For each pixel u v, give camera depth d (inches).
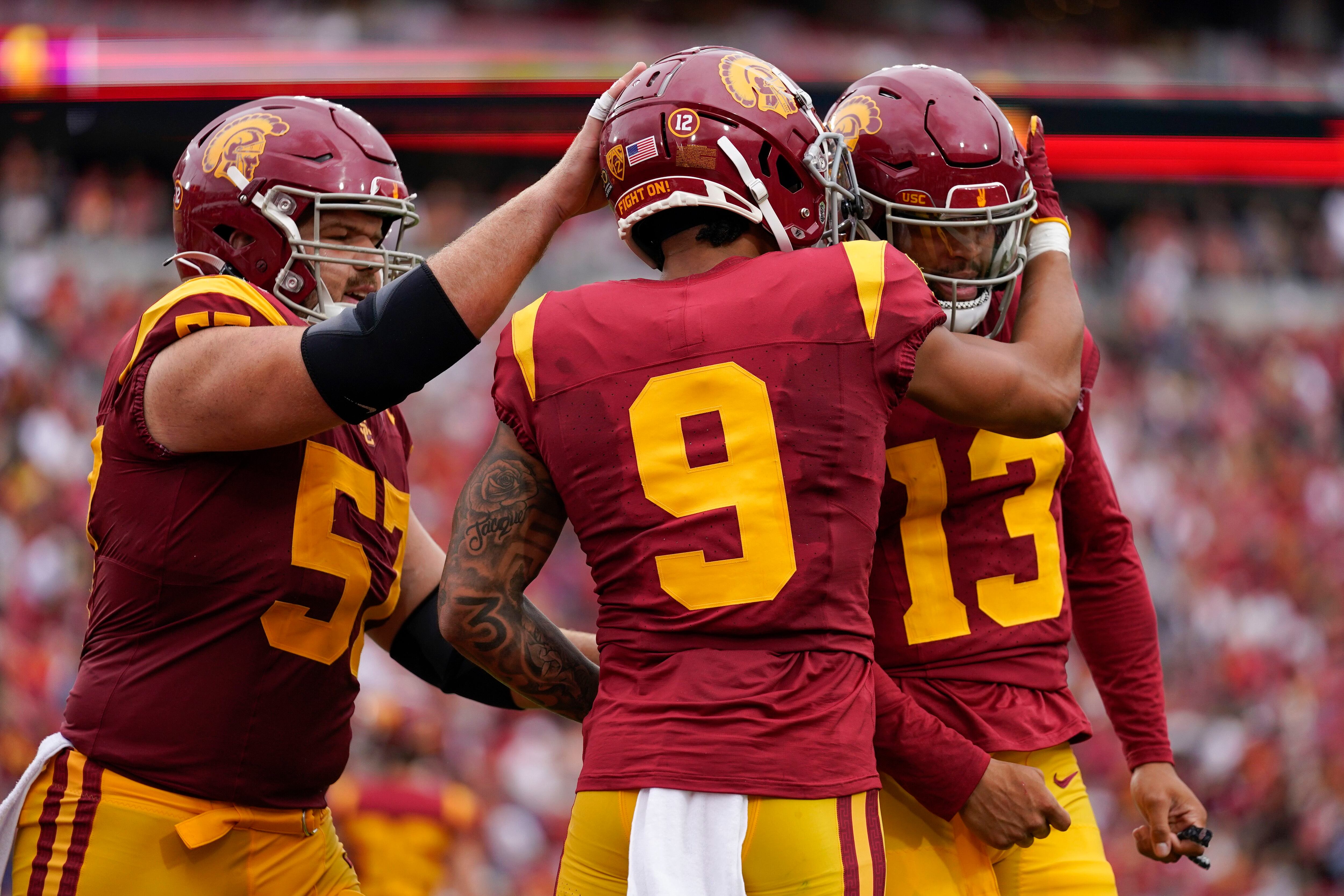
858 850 245.6
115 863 281.7
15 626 1307.8
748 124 271.7
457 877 905.5
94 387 1614.2
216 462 286.5
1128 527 366.3
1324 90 2215.8
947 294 316.5
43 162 1780.3
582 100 1868.8
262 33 1836.9
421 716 712.4
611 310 267.7
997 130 315.0
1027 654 317.7
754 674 246.7
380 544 312.8
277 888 299.9
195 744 285.9
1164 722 365.4
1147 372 2068.2
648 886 237.9
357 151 317.7
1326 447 2049.7
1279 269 2218.3
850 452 254.7
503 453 275.7
